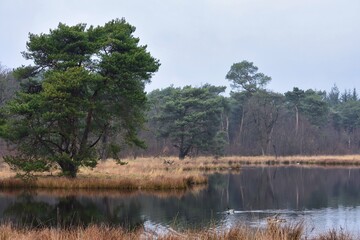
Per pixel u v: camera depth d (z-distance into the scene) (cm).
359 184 3738
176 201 2695
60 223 1977
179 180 3300
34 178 3228
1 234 1290
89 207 2445
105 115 3400
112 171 3884
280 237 1174
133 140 3584
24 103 3105
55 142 3475
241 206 2541
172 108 6606
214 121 6794
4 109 3272
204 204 2597
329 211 2370
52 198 2745
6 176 3512
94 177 3409
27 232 1415
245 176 4466
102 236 1264
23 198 2741
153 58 3541
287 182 3900
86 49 3369
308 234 1644
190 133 6412
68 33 3303
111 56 3262
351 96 16512
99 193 2986
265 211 2367
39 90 3478
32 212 2275
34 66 3434
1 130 3083
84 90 3334
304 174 4728
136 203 2594
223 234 1286
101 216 2188
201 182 3616
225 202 2688
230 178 4247
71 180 3203
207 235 1251
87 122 3403
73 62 3247
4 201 2622
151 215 2217
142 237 1415
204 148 6712
